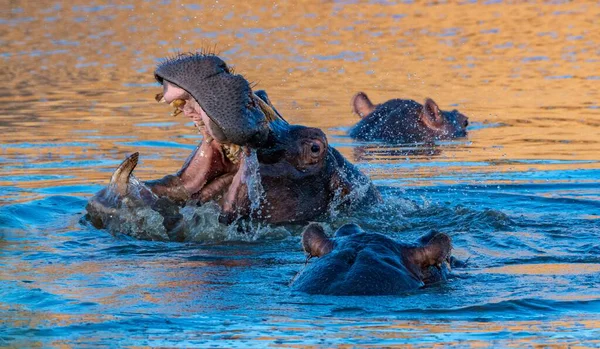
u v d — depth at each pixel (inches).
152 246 1386.6
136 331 960.3
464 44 4468.5
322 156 1494.8
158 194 1460.4
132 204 1453.0
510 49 4311.0
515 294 1103.6
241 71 3695.9
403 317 1008.9
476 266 1256.8
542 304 1063.6
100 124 2642.7
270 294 1100.5
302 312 1024.9
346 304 1049.5
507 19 5206.7
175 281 1173.1
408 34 4756.4
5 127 2586.1
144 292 1115.3
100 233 1459.2
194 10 5595.5
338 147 2431.1
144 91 3272.6
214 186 1475.1
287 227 1481.3
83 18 5290.4
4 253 1321.4
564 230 1487.5
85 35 4697.3
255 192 1457.9
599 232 1472.7
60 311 1032.8
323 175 1512.1
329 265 1120.8
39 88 3324.3
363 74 3681.1
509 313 1029.8
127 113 2839.6
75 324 983.6
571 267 1250.0
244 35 4677.7
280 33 4766.2
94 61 3959.2
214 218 1443.2
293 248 1380.4
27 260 1283.2
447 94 3265.3
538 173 2027.6
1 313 1023.0
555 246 1379.2
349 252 1134.4
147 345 916.0
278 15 5418.3
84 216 1557.6
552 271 1225.4
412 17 5310.0
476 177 1989.4
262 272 1225.4
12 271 1221.1
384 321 992.9
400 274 1108.5
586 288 1136.8
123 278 1188.5
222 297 1091.9
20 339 932.0
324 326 974.4
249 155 1412.4
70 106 2960.1
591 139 2474.2
